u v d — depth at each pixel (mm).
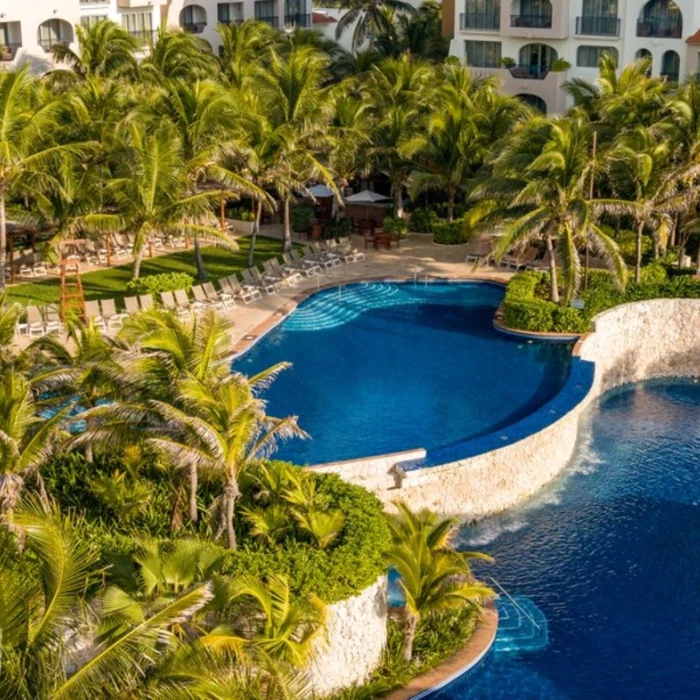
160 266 43875
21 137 36062
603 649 22812
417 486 26203
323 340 36750
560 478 30062
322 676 19875
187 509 21891
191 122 40438
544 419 29719
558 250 36438
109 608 15969
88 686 13773
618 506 28578
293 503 21328
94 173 38719
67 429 23859
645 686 21750
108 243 43562
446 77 55938
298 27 69125
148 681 14938
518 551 26359
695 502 28812
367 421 30141
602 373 36906
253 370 33781
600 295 37844
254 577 18875
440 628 22328
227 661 16172
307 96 43938
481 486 27359
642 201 37531
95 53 55531
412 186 46875
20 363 23234
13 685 13258
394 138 48469
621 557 26219
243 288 40188
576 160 34969
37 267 42219
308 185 51875
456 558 21031
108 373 20656
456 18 64812
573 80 54031
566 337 36375
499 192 36406
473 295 41969
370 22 72875
